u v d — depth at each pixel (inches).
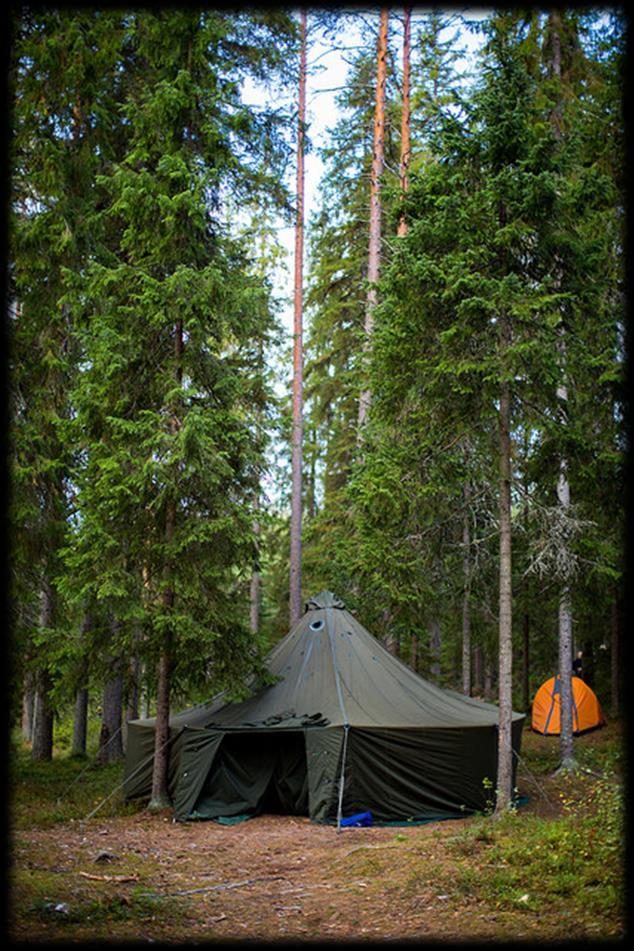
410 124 741.9
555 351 407.5
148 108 500.7
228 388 506.0
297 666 538.3
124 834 415.5
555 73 575.2
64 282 508.4
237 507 487.2
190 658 479.8
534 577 569.9
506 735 424.5
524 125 412.8
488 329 414.3
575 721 729.0
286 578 953.5
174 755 498.9
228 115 534.0
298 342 757.9
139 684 520.7
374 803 459.5
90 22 509.7
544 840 318.7
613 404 430.3
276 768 499.2
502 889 272.2
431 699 528.7
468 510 531.8
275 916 270.8
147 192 483.8
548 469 454.3
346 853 363.9
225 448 498.6
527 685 836.6
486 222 426.9
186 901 286.7
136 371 494.9
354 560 573.6
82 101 549.6
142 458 469.7
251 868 345.1
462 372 415.2
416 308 422.9
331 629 555.2
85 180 552.1
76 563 460.1
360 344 784.3
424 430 462.6
